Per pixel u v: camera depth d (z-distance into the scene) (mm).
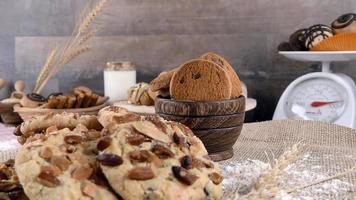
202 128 752
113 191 514
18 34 1425
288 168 702
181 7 1312
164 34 1331
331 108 1080
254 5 1270
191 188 534
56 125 659
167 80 793
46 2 1396
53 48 1406
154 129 589
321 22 1243
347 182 668
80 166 523
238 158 782
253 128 966
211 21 1299
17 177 549
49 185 498
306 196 622
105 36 1363
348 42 1071
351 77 1233
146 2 1331
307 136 913
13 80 1444
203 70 767
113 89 1289
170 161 549
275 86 1278
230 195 569
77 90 1168
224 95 761
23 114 1118
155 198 507
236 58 1295
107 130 579
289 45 1155
